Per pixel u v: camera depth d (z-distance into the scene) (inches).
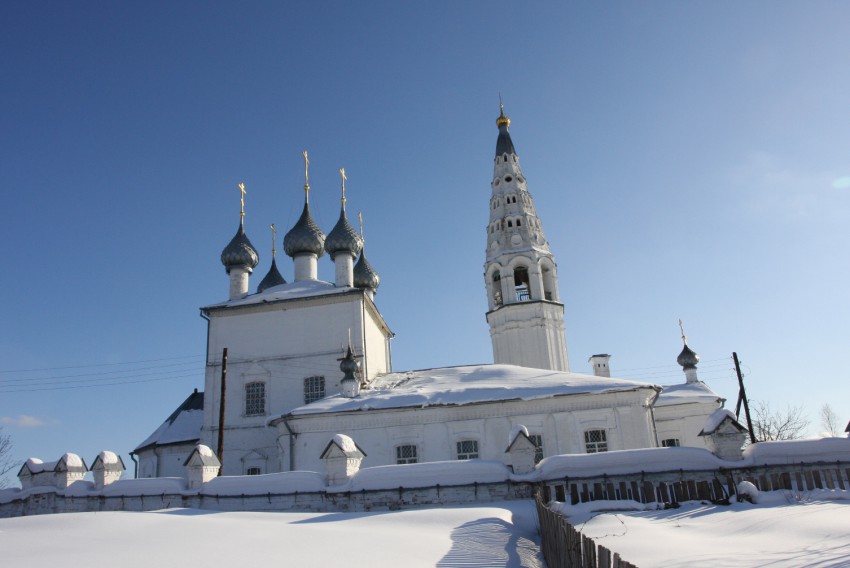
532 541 645.9
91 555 438.6
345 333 1525.6
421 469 947.3
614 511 739.4
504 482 911.0
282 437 1312.7
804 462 838.5
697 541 512.1
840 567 347.6
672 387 1662.2
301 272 1808.6
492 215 2128.4
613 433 1213.7
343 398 1347.2
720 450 874.8
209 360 1553.9
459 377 1430.9
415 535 599.2
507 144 2222.0
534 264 1988.2
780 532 510.9
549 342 1904.5
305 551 479.8
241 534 550.9
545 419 1239.5
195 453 1058.7
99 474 1119.0
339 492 957.2
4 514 1129.4
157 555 441.4
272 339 1549.0
